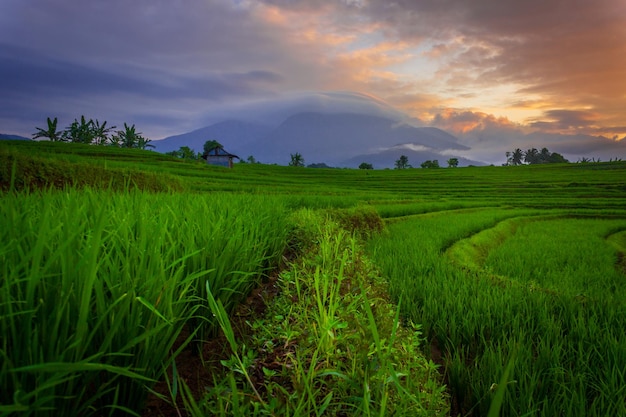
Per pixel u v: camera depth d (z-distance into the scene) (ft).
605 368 14.21
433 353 17.19
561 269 41.29
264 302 13.58
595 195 201.87
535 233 78.28
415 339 11.74
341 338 7.79
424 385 8.54
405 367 8.29
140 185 64.39
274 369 8.00
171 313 7.27
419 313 19.67
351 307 10.09
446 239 51.39
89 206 10.30
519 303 21.25
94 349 6.29
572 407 11.98
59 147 219.61
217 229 12.09
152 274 7.64
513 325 18.26
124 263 7.21
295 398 6.18
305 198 60.80
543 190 226.17
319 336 8.25
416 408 7.13
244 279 12.22
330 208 48.44
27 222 7.12
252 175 230.07
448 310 19.84
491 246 58.65
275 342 9.34
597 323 19.35
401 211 81.76
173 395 6.32
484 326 18.56
